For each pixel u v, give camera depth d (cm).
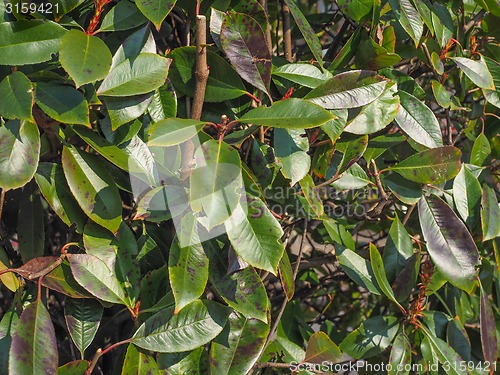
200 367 123
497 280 166
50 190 113
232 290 115
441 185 155
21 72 103
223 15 115
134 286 118
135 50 110
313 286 206
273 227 106
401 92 139
